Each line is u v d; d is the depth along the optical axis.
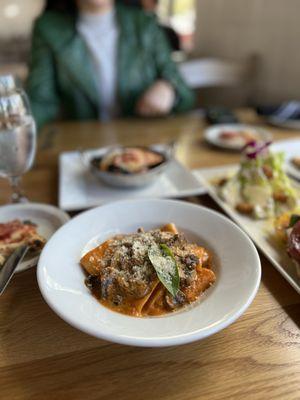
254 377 0.43
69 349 0.47
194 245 0.57
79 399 0.41
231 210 0.79
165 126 1.35
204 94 2.48
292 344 0.47
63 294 0.47
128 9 1.91
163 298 0.48
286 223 0.69
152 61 1.83
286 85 1.86
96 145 1.19
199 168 1.02
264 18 1.90
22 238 0.65
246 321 0.51
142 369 0.44
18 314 0.53
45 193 0.89
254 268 0.49
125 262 0.51
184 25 2.78
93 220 0.63
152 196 0.85
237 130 1.24
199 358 0.45
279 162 0.85
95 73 1.80
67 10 1.81
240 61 2.04
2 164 0.75
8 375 0.44
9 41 2.63
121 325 0.43
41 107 1.62
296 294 0.55
